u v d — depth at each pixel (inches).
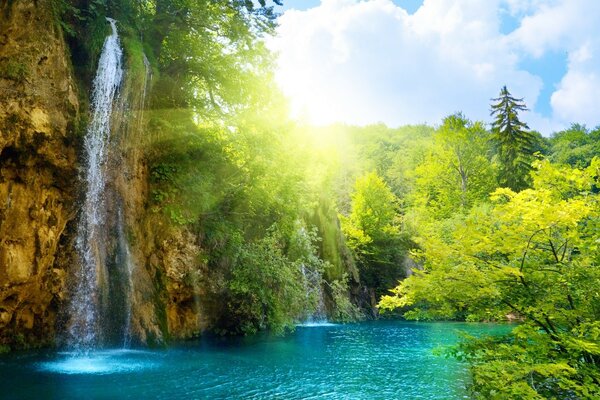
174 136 623.5
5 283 420.8
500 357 246.2
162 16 670.5
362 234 1466.5
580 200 256.4
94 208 508.4
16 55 425.1
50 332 479.5
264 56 753.6
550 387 239.9
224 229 652.7
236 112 743.7
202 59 733.9
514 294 262.4
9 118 414.6
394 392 354.6
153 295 549.6
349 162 2967.5
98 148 517.3
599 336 221.1
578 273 246.8
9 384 315.0
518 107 1513.3
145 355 471.5
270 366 446.6
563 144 2198.6
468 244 263.3
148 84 605.3
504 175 1461.6
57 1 482.6
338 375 416.5
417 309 291.4
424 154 2321.6
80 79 522.0
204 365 430.6
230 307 673.6
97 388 316.2
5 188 422.9
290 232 800.3
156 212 574.6
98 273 505.4
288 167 725.3
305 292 824.3
